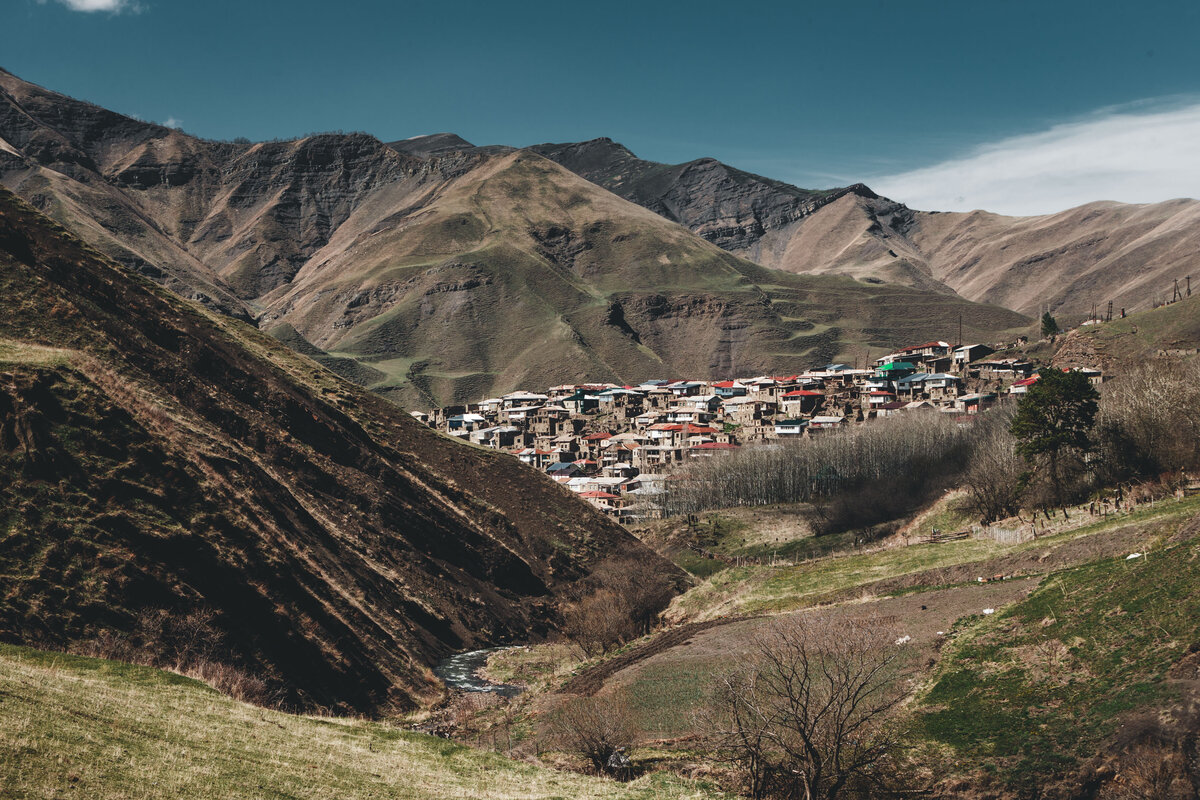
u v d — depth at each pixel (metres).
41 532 65.12
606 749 55.91
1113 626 51.88
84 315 101.69
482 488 151.25
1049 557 75.25
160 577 68.44
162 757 31.20
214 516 77.94
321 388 149.12
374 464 128.62
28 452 69.81
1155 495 87.25
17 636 56.88
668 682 68.94
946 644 59.91
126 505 72.06
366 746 41.16
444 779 38.38
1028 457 104.06
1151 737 40.06
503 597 123.81
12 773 26.23
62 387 77.75
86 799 26.34
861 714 48.34
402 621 96.94
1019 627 58.25
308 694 71.44
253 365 128.88
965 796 42.62
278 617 74.62
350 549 103.62
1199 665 44.12
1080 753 42.22
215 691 42.53
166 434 83.75
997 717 48.03
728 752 50.72
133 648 61.19
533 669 95.94
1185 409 96.94
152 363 106.75
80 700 34.00
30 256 108.69
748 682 48.81
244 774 32.09
